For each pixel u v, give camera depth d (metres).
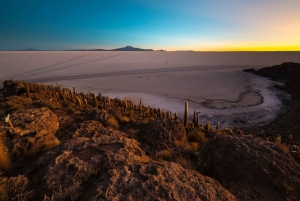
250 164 6.58
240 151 7.07
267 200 5.46
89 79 76.25
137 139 12.06
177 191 4.26
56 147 6.71
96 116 15.84
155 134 11.77
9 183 4.46
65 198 4.23
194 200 4.08
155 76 84.81
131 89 56.56
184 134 12.80
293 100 41.91
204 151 8.35
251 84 61.75
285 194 5.68
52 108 18.62
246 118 32.09
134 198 3.98
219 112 34.81
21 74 91.44
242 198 5.49
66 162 5.44
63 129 13.22
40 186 4.67
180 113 34.66
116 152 6.21
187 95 47.94
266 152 7.07
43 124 11.38
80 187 4.63
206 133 16.52
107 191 4.12
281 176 6.06
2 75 88.00
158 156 8.66
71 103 24.86
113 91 54.19
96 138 7.27
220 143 7.94
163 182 4.46
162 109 37.22
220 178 6.78
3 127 8.88
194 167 7.50
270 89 53.56
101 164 5.51
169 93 50.50
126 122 16.73
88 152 6.29
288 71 72.12
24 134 8.48
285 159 6.77
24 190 4.58
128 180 4.52
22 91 30.55
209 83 65.25
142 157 6.59
